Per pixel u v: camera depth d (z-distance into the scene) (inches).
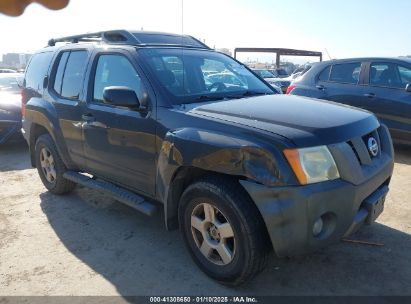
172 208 123.3
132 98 125.8
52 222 163.8
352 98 262.5
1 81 349.7
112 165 147.6
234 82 154.2
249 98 135.2
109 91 123.3
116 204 181.3
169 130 119.8
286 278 116.7
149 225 157.9
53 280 120.0
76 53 171.6
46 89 184.4
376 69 257.0
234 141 100.8
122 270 124.6
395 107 243.3
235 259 106.0
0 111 292.4
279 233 95.7
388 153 126.6
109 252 136.6
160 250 136.8
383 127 129.5
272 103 126.2
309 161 95.8
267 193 95.0
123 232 152.0
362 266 122.3
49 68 186.4
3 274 123.9
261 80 168.7
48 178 194.9
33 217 169.3
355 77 265.7
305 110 117.2
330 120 108.9
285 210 94.2
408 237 139.9
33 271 125.4
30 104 192.5
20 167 257.1
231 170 100.0
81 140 160.1
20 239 148.5
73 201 187.0
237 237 103.5
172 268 124.6
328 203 96.8
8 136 295.4
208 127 109.4
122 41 159.6
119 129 138.2
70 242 145.0
